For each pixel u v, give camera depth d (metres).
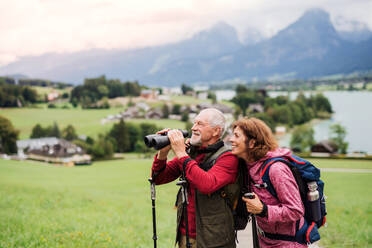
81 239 7.09
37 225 8.46
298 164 3.08
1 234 7.23
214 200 3.23
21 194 16.08
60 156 113.81
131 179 40.28
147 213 13.75
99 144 114.25
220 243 3.20
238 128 3.16
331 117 195.50
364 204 16.12
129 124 128.62
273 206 2.95
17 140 137.12
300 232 3.11
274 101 175.38
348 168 54.75
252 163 3.20
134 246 7.23
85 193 20.14
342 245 7.50
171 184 27.62
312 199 3.07
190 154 3.48
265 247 3.25
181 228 3.53
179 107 184.00
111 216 11.65
